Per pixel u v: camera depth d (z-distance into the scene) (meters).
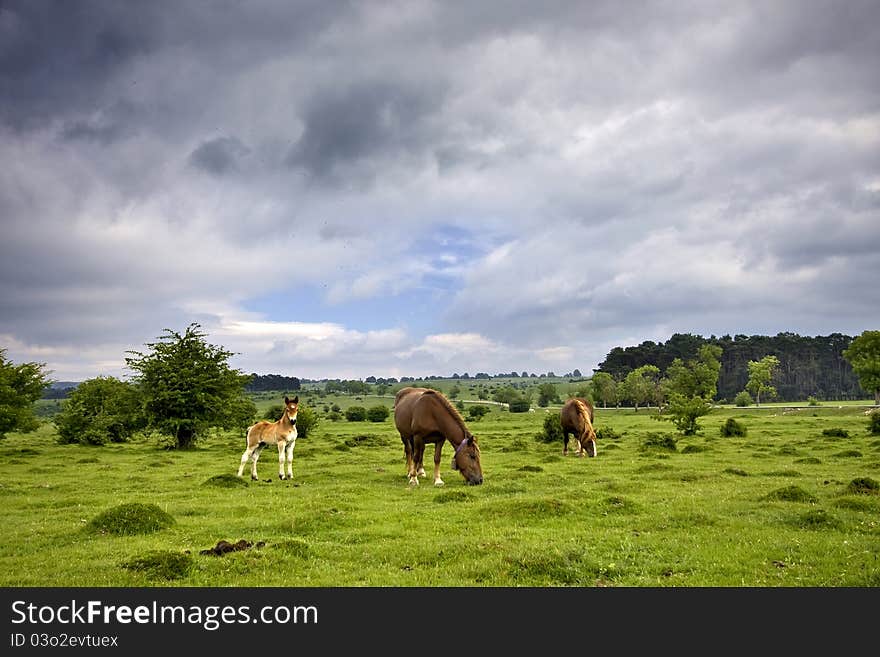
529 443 38.94
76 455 32.62
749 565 9.04
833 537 10.43
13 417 35.00
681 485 17.23
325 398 155.88
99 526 11.84
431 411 18.39
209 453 34.91
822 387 146.88
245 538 11.10
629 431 51.22
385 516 12.98
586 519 12.37
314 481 20.02
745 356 150.50
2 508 15.30
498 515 12.73
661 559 9.40
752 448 30.84
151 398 37.59
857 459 23.94
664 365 141.62
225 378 40.66
